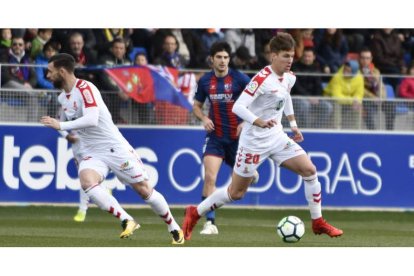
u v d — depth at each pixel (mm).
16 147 32344
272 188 34125
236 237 24016
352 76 34188
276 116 21500
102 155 20625
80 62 32812
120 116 32719
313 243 22500
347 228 28344
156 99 32156
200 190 33531
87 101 20094
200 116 25344
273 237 24250
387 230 27875
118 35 33938
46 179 32656
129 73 32125
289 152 21672
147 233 24812
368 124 34281
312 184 21875
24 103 32219
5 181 32375
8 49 33094
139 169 20688
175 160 33344
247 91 20875
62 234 24000
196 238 23297
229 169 33594
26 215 30266
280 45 20844
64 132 26938
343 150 34156
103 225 27594
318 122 33875
